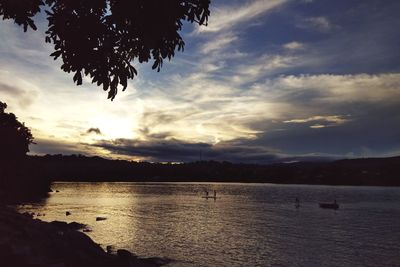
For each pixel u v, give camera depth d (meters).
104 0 6.66
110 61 6.92
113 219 80.44
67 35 6.77
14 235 18.28
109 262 21.02
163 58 7.05
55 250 18.55
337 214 105.06
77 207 104.81
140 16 6.41
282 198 183.88
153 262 38.69
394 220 90.75
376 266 42.06
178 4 6.35
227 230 68.62
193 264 39.75
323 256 46.81
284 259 44.44
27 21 7.38
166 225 73.38
